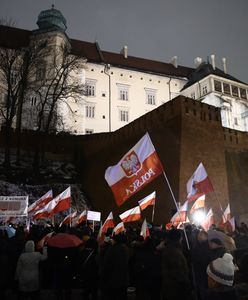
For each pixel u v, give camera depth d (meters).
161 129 28.31
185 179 24.78
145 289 7.06
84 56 49.06
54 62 40.66
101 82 53.09
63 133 40.50
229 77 57.41
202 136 27.39
